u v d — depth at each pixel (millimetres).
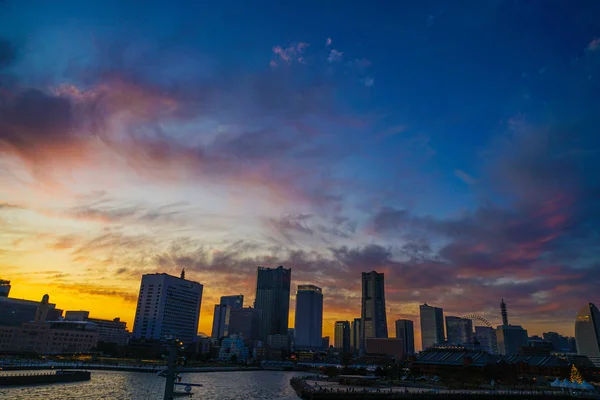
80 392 177125
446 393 181625
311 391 175625
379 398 173625
